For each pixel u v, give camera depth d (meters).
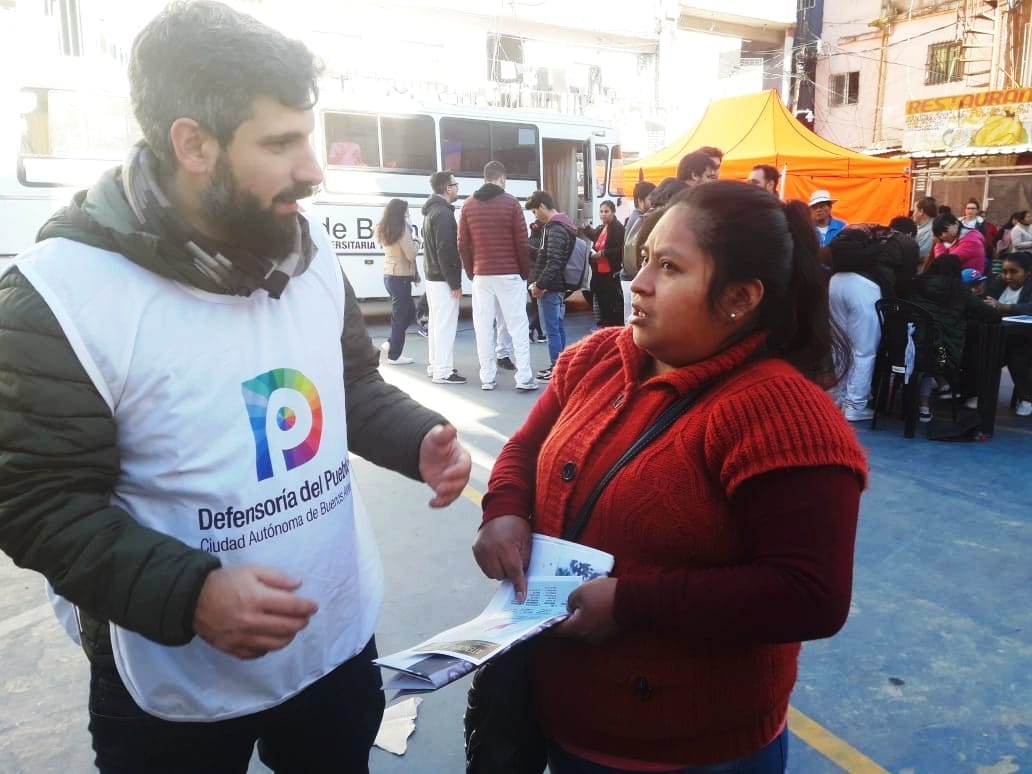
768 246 1.15
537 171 13.10
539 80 26.11
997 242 13.57
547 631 1.21
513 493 1.44
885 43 24.80
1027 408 6.25
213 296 1.17
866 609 3.19
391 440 1.51
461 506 4.26
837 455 1.08
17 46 9.15
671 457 1.17
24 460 1.04
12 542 1.07
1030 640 2.94
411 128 11.75
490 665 1.39
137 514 1.17
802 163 13.22
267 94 1.07
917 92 24.08
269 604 1.03
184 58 1.05
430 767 2.34
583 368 1.46
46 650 2.90
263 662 1.27
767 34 29.08
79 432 1.07
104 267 1.09
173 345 1.13
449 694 2.70
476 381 7.34
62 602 1.35
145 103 1.09
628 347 1.31
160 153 1.12
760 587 1.06
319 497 1.32
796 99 27.39
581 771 1.28
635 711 1.20
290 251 1.24
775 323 1.23
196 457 1.16
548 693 1.30
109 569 1.03
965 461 5.06
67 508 1.06
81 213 1.12
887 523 4.06
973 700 2.60
